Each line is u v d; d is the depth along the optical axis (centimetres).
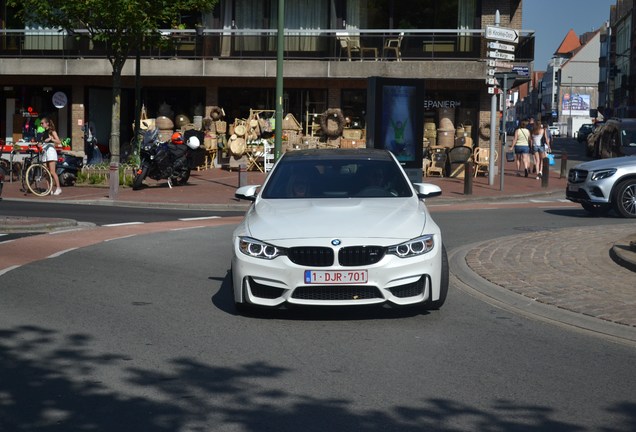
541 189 2647
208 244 1402
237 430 533
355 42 3297
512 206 2209
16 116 3462
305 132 3300
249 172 3069
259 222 853
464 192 2427
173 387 623
